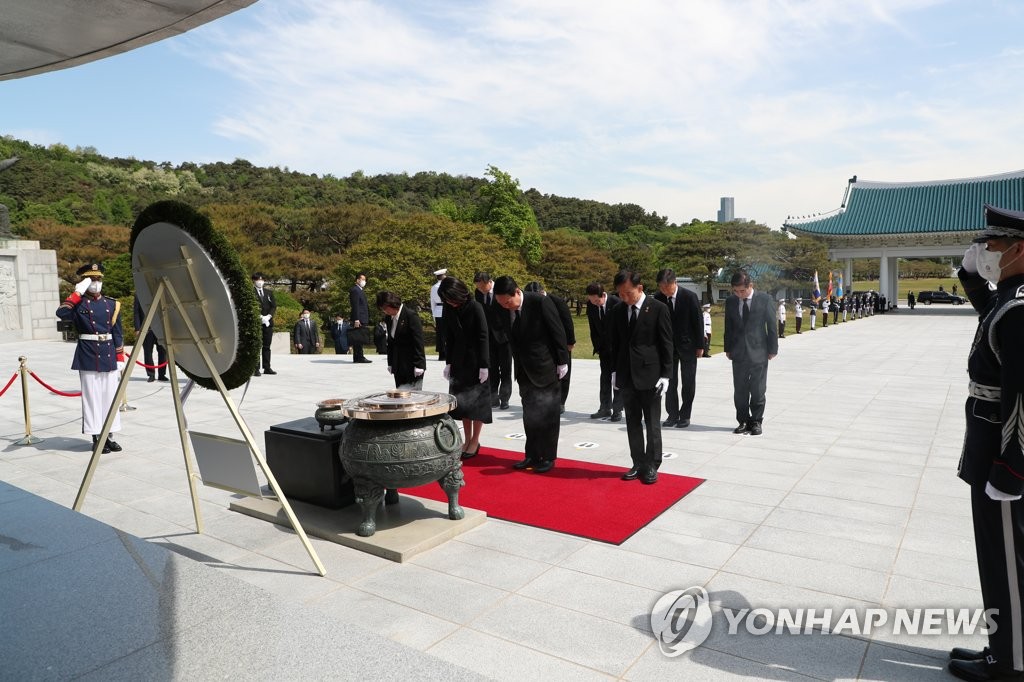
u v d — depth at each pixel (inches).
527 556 144.3
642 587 128.3
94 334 239.3
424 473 149.7
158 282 144.3
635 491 188.9
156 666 83.0
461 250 1069.1
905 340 813.2
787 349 692.1
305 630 92.7
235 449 144.6
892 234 1627.7
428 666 84.5
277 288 1339.8
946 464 218.4
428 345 997.8
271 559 144.4
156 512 176.4
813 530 157.8
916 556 142.1
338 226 1432.1
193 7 112.8
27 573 108.5
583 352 758.5
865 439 257.4
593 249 1792.6
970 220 1594.5
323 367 522.9
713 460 225.0
